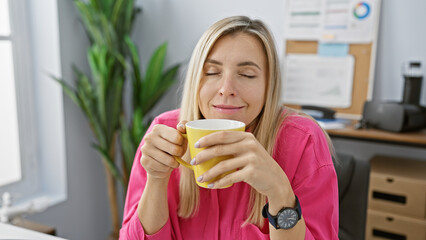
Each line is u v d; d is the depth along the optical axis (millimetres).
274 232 622
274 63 730
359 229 1044
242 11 2221
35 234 721
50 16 1943
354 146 2076
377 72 1988
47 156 2104
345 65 2006
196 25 2346
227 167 529
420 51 1873
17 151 1985
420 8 1843
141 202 752
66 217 2133
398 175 1600
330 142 878
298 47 2111
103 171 2424
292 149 776
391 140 1618
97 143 2326
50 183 2129
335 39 2004
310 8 2037
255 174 526
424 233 1530
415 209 1550
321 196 743
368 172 1056
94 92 2014
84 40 2152
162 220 753
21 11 1938
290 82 2162
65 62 2018
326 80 2066
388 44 1941
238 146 528
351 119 2033
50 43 1974
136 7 2477
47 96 2033
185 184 812
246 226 767
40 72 2021
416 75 1891
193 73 740
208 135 519
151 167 643
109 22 1964
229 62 673
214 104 700
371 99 1982
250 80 689
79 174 2201
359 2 1920
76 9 2066
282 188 570
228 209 797
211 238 803
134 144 2016
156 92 2104
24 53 1977
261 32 708
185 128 608
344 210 1062
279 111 819
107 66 1948
